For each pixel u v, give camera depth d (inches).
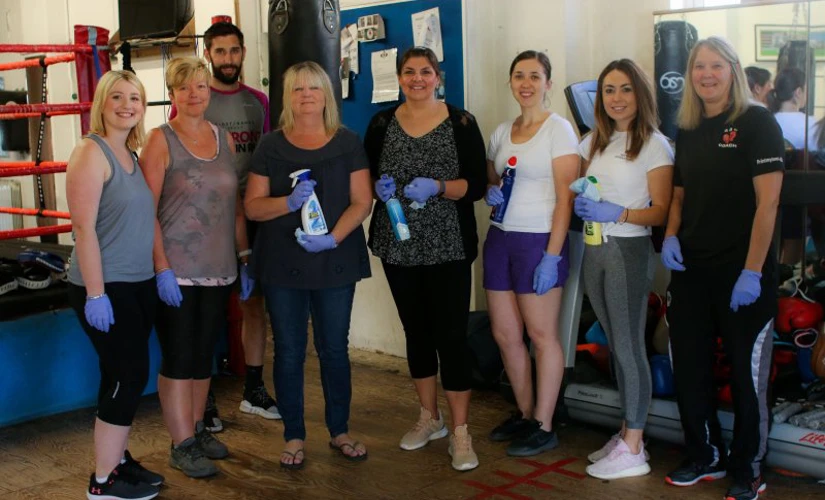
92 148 108.0
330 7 147.7
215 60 145.8
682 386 118.6
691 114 114.5
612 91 121.1
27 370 152.7
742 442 113.8
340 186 124.3
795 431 120.0
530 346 146.6
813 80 137.7
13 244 217.9
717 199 111.7
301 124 124.0
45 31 276.8
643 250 122.3
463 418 130.2
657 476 124.3
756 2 141.3
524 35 171.5
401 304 131.0
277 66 149.3
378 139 128.4
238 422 152.3
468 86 172.2
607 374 145.2
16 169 149.8
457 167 124.9
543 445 134.0
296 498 119.6
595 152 125.6
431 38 174.6
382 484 123.6
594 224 122.3
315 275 123.4
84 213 106.7
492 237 133.3
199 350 128.2
